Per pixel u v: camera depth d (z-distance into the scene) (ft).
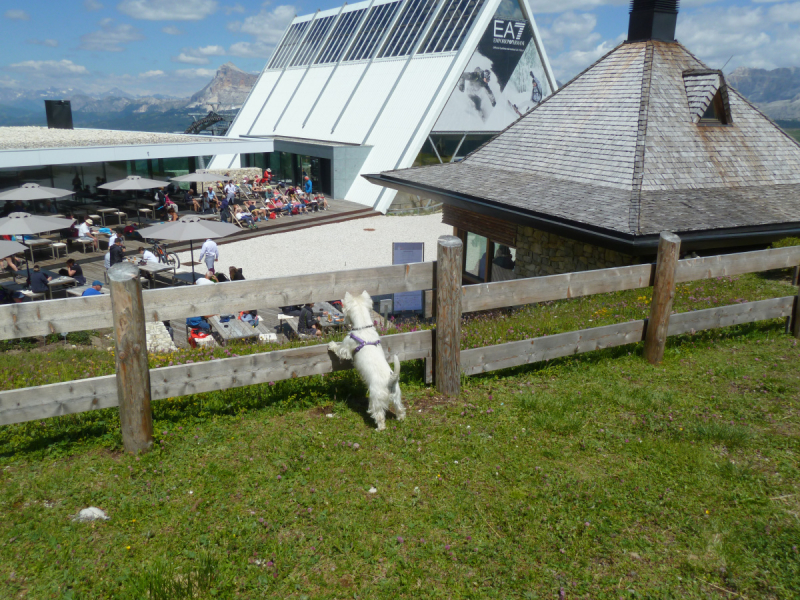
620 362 22.97
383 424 17.15
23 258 69.72
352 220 106.83
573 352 21.74
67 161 84.84
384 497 14.25
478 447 16.47
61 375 20.42
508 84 126.52
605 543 12.83
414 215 113.50
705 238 34.88
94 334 38.17
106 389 15.28
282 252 82.58
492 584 11.75
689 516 13.83
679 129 46.37
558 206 40.29
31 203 89.35
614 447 16.74
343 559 12.28
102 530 12.84
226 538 12.64
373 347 17.26
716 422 18.19
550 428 17.70
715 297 30.53
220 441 16.60
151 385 15.78
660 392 20.17
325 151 120.16
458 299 18.93
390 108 127.54
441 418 18.19
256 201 106.52
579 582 11.81
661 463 15.94
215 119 199.93
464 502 14.11
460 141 123.24
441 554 12.48
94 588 11.27
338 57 161.58
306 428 17.40
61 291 53.01
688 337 25.26
